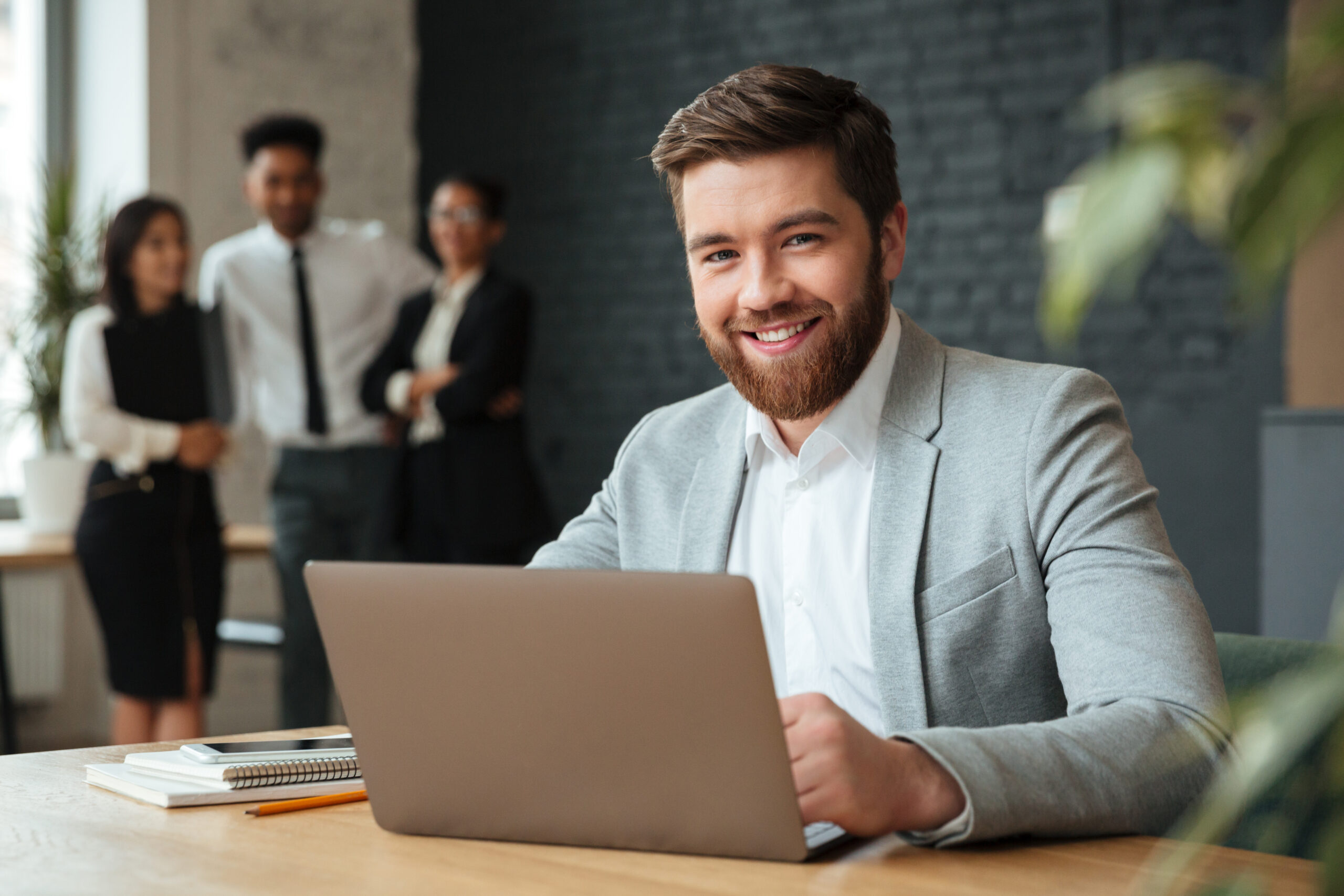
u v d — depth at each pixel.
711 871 0.84
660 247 5.34
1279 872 0.82
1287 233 0.28
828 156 1.24
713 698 0.83
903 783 0.87
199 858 0.89
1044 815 0.87
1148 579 1.06
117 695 3.48
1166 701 0.96
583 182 5.54
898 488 1.25
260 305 3.99
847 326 1.27
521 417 3.92
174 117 5.09
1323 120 0.28
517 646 0.89
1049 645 1.17
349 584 0.94
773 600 1.36
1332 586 2.80
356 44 5.71
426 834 0.95
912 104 4.80
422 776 0.94
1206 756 0.93
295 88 5.49
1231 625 4.19
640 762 0.87
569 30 5.57
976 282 4.66
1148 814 0.91
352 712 0.96
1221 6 4.21
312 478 3.99
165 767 1.11
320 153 4.12
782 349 1.28
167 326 3.53
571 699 0.88
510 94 5.71
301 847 0.92
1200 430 4.23
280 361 4.00
